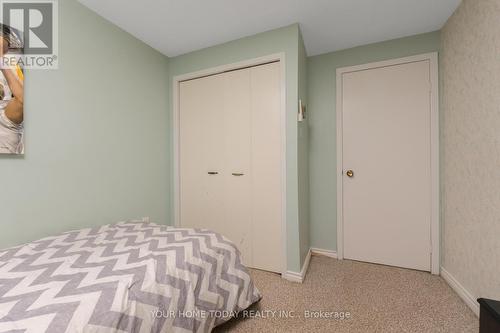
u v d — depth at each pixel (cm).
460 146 165
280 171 200
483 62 138
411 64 208
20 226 133
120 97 194
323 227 245
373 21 187
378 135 221
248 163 215
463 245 162
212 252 125
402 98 211
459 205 167
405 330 133
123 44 197
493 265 130
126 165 200
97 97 175
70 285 83
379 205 221
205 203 238
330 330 134
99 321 72
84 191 166
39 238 141
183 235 139
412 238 210
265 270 209
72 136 158
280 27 194
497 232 127
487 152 135
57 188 150
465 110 159
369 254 226
